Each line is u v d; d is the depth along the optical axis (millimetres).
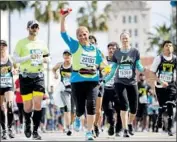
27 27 16656
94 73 15172
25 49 16453
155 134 22422
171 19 61844
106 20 104438
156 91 19453
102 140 15570
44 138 17656
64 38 15117
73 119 21984
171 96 19312
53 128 39969
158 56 18766
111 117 20234
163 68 18734
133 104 18031
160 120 20969
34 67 16453
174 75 19125
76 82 15156
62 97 21734
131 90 17750
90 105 15008
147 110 32188
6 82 18422
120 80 17641
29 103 16781
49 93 28562
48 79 42125
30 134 17094
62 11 15008
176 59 18828
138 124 34969
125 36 17578
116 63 17734
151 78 18891
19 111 26359
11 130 19594
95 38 18719
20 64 16562
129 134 19000
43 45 16719
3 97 18734
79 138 17641
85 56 15156
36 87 16516
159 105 19734
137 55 17688
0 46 18266
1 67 18312
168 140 15773
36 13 87500
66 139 16578
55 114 41375
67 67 21531
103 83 18484
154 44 102938
